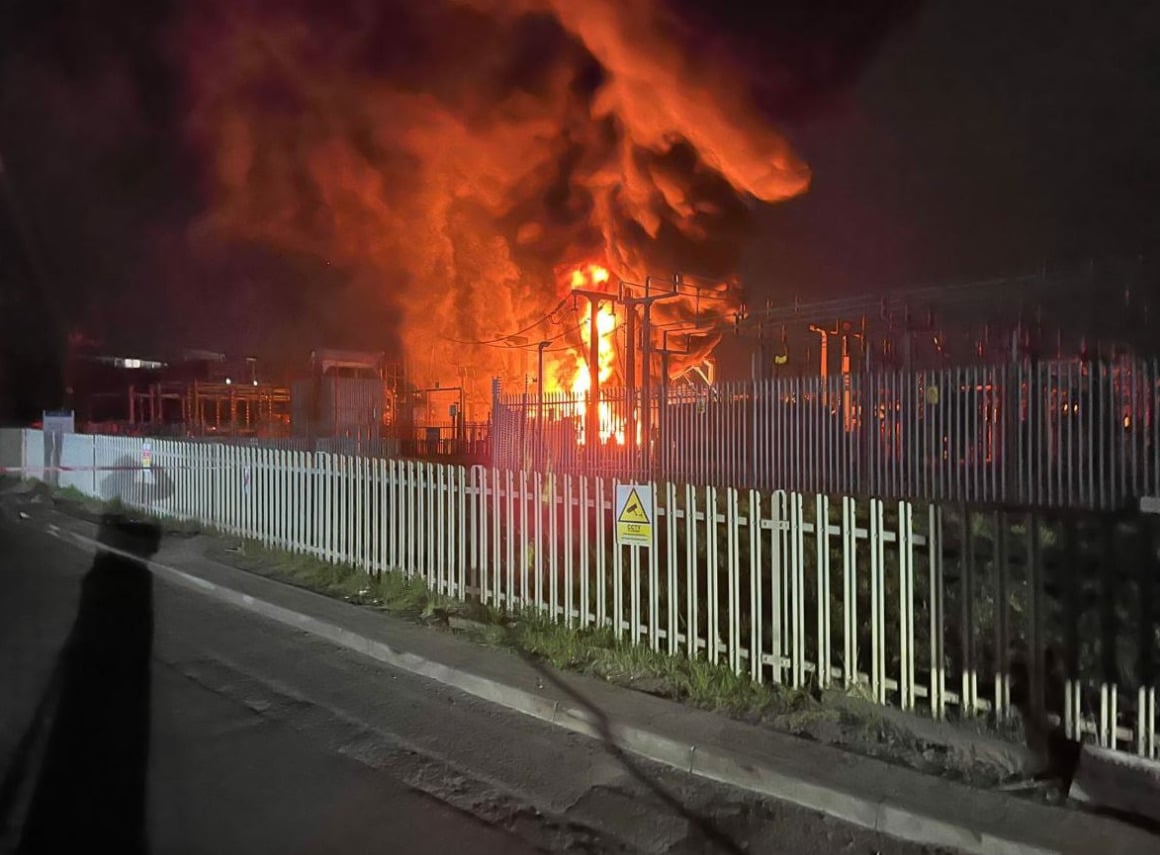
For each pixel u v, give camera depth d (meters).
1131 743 4.56
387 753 5.08
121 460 17.42
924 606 5.49
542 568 7.57
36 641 7.45
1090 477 10.22
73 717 5.65
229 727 5.49
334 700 6.02
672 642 6.34
